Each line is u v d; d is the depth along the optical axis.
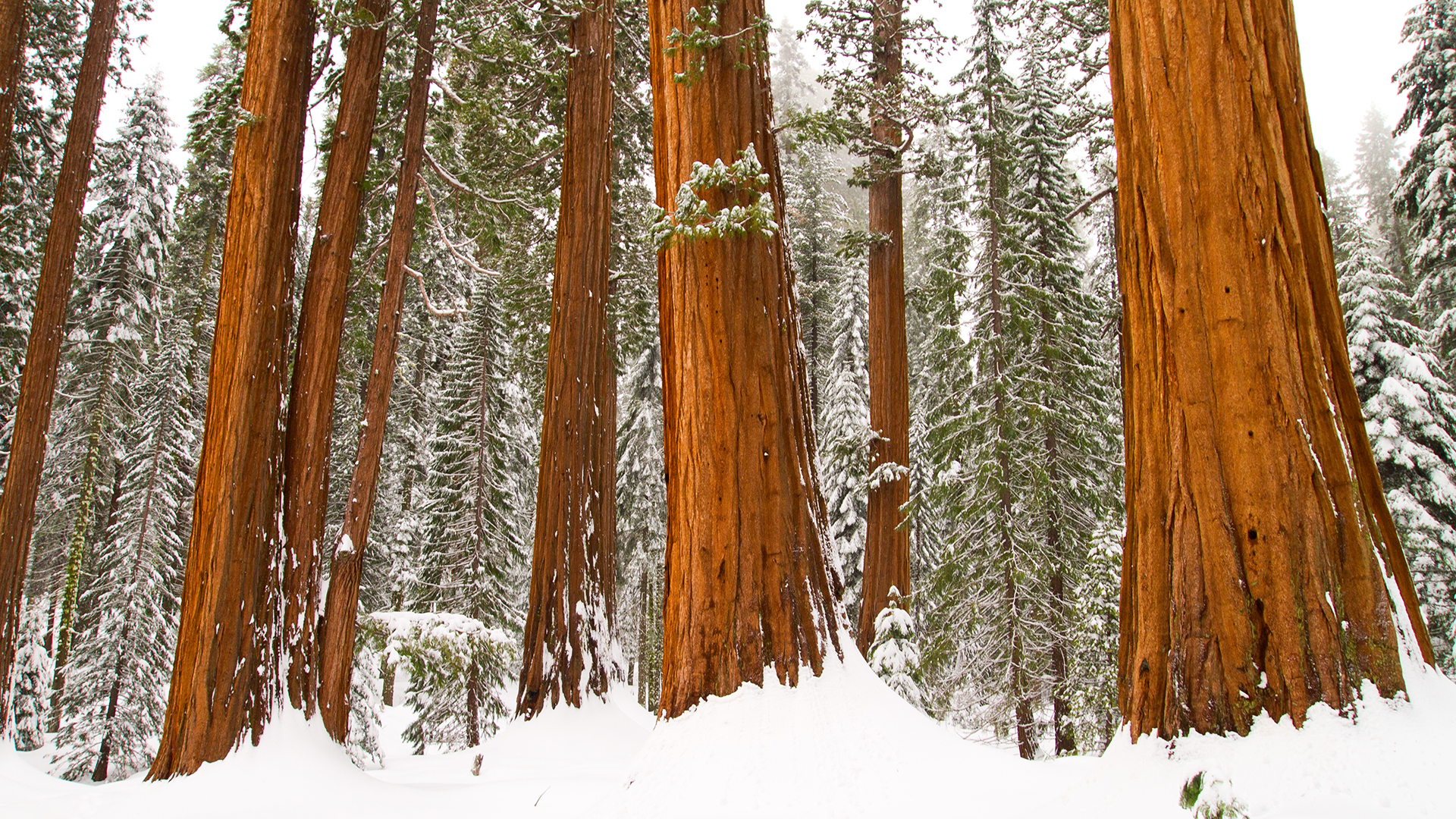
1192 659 3.81
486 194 13.16
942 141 19.23
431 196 11.17
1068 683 15.12
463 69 13.50
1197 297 4.04
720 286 6.13
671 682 5.80
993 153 16.91
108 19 14.67
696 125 6.41
